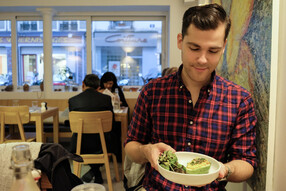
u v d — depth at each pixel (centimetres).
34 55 459
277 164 75
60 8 418
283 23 71
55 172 86
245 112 93
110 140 249
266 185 80
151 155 79
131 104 418
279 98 74
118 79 464
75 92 433
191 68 82
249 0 94
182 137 98
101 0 400
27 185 49
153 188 99
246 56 98
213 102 95
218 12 76
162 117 101
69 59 455
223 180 90
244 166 87
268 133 79
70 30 450
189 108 97
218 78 100
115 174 268
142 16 449
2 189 83
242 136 93
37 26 453
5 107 252
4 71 459
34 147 91
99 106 243
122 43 458
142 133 109
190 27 76
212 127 94
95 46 457
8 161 87
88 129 224
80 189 65
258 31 85
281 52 72
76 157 91
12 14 442
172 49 403
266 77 79
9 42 455
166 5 399
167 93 101
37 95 433
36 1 398
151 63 463
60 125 359
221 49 78
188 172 69
